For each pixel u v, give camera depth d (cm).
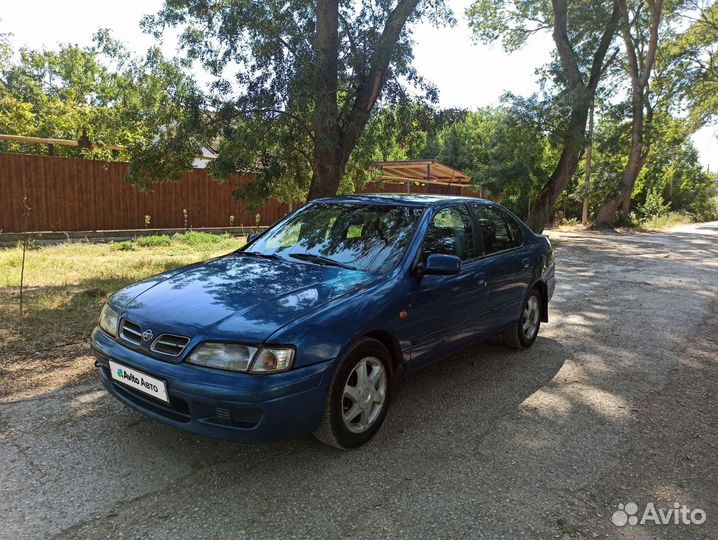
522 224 556
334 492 282
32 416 355
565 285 971
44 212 1263
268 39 766
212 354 280
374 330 329
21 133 1797
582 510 275
